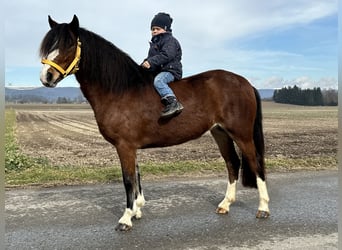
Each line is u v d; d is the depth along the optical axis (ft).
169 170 25.22
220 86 15.74
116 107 14.56
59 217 15.64
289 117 124.67
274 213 16.16
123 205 17.43
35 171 24.18
